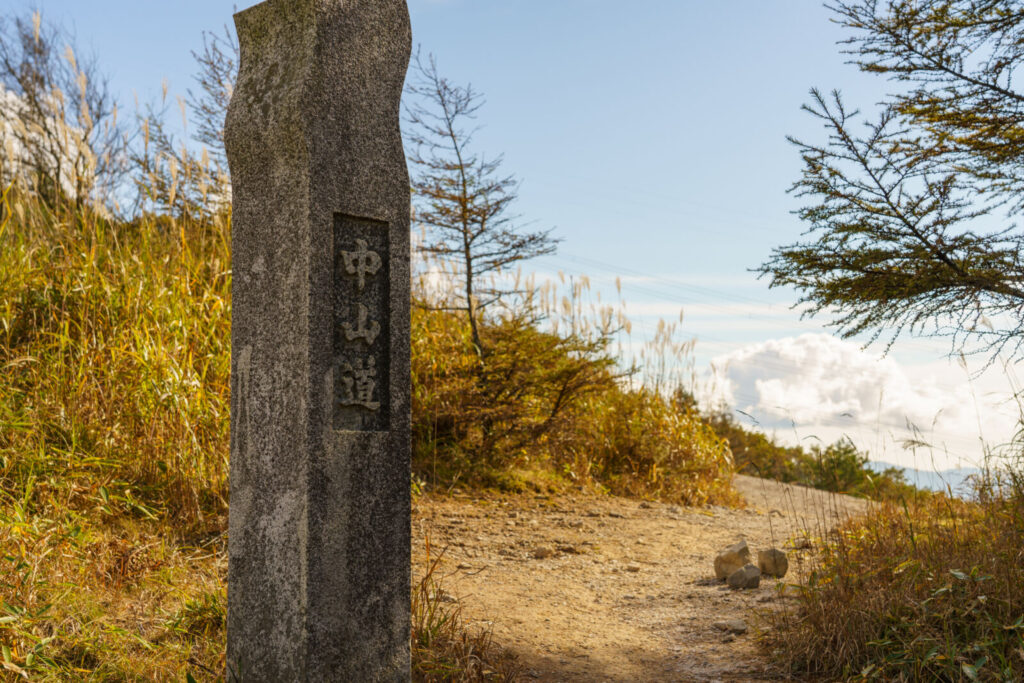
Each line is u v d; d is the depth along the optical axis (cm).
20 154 842
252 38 294
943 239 485
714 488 1078
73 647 320
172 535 477
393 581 289
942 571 406
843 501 984
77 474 461
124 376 563
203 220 796
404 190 301
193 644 347
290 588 265
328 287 274
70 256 648
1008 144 480
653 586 591
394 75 302
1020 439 491
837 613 398
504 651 405
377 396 289
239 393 288
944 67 485
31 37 1179
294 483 267
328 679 266
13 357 543
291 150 273
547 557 630
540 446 905
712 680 388
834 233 511
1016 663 334
